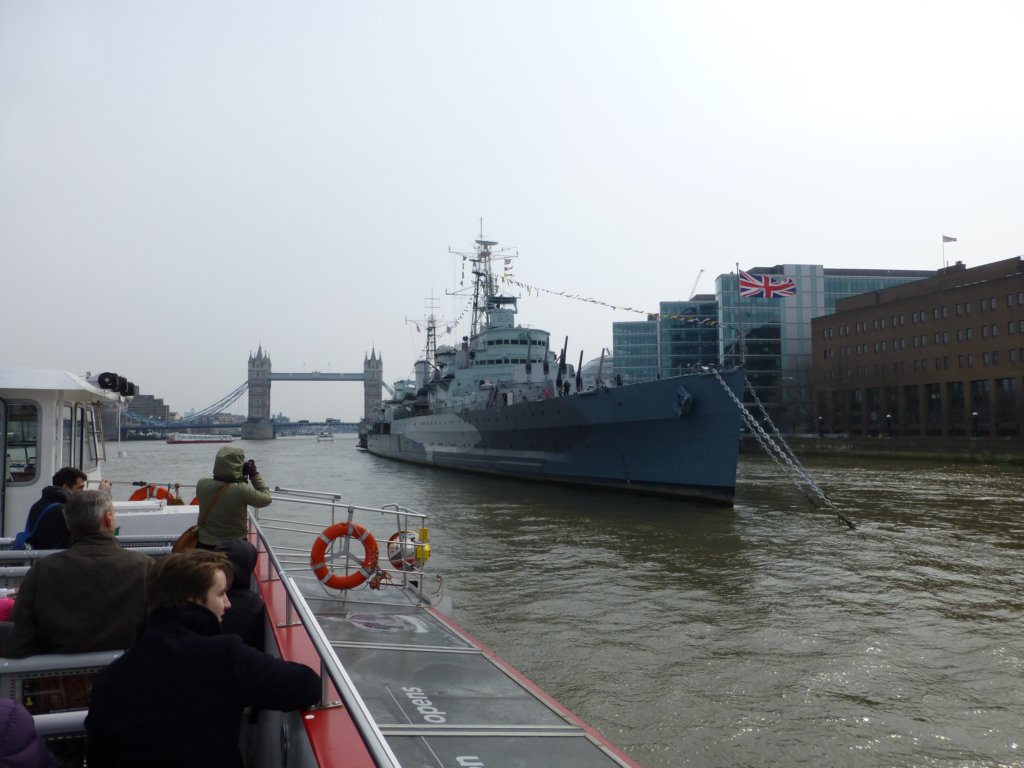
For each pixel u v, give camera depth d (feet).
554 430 120.47
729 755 25.68
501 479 143.95
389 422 254.06
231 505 18.31
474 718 16.79
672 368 311.88
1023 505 93.71
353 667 19.80
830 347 280.10
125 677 8.14
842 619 41.98
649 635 39.01
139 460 273.75
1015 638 38.34
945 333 226.17
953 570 54.65
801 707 29.68
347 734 9.78
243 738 14.26
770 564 57.31
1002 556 59.88
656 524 78.74
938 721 28.40
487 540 68.85
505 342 169.78
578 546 65.62
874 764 25.09
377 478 160.35
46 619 10.95
